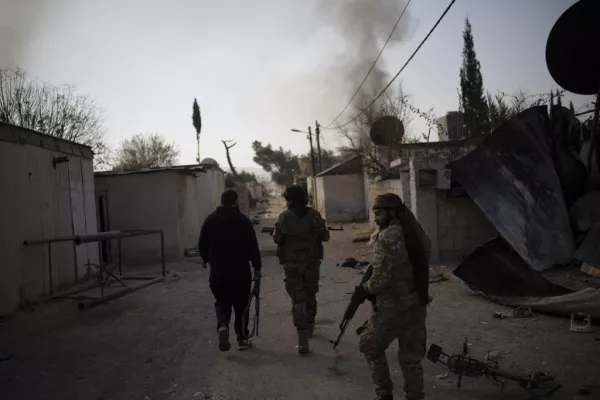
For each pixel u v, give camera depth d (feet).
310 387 13.99
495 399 12.73
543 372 13.71
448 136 68.44
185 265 43.96
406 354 11.34
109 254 45.09
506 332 18.43
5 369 16.24
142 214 46.98
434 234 35.45
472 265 25.18
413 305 11.18
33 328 21.59
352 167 85.56
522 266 24.45
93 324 22.22
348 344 17.94
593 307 18.58
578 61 29.17
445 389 13.44
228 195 17.76
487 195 29.63
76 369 16.15
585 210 26.78
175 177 47.32
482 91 93.35
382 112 68.13
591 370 14.28
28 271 26.32
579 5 27.02
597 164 28.50
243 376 15.06
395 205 11.43
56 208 30.35
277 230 17.39
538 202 27.53
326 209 85.40
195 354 17.44
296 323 16.97
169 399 13.56
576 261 25.49
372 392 13.50
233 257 17.29
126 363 16.69
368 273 13.07
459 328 19.26
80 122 68.39
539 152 28.91
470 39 94.68
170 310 24.86
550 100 31.37
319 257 18.08
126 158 100.12
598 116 29.50
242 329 17.65
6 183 24.68
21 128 26.66
